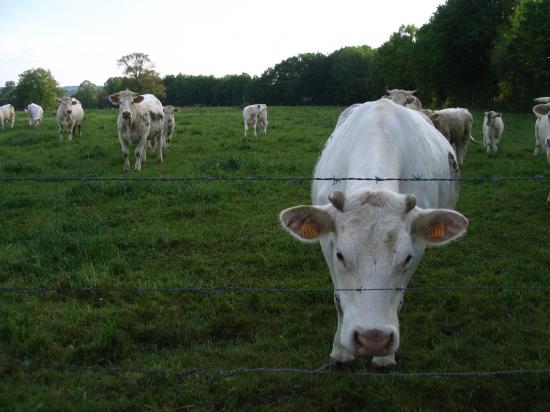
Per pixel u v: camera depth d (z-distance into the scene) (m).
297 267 6.44
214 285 5.89
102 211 8.77
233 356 4.49
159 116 13.59
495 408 3.82
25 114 46.00
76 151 15.87
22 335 4.66
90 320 5.00
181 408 3.82
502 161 14.05
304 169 12.48
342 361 4.28
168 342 4.79
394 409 3.78
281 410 3.78
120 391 4.00
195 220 8.27
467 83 53.22
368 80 75.94
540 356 4.37
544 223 8.10
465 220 3.16
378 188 3.37
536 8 40.44
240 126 25.41
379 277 3.00
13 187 10.59
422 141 4.84
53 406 3.73
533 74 42.34
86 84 117.75
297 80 102.56
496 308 5.33
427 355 4.45
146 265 6.49
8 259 6.41
